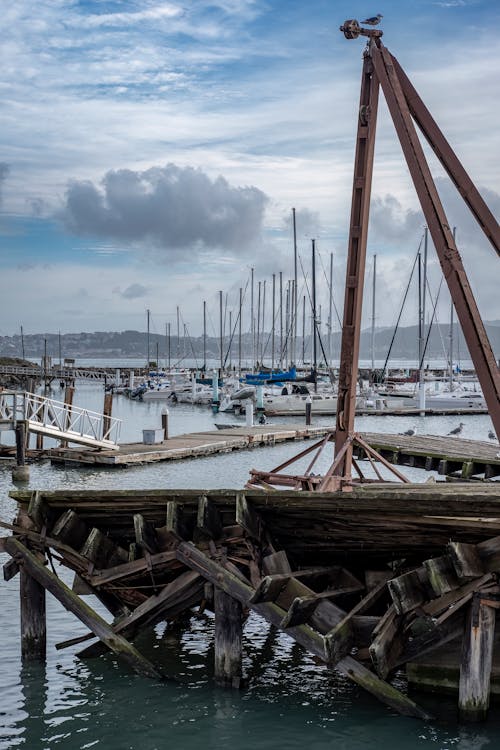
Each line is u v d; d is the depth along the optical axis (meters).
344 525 10.33
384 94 15.62
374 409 69.62
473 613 9.13
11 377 103.06
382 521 9.98
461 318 13.92
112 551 11.88
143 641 13.13
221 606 10.74
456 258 14.05
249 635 13.47
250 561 10.77
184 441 42.12
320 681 11.25
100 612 14.82
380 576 10.58
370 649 9.09
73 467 35.06
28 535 11.89
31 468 34.56
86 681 11.35
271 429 49.28
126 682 11.29
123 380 107.38
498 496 8.80
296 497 9.97
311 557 11.21
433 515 9.53
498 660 9.91
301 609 9.66
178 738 9.56
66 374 103.19
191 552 10.75
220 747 9.31
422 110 15.77
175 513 10.70
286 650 12.65
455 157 15.47
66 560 12.09
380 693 9.62
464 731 9.26
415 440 28.34
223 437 44.25
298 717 10.03
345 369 16.92
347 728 9.67
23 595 12.02
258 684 11.16
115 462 35.00
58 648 12.13
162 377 110.81
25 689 11.07
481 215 15.14
